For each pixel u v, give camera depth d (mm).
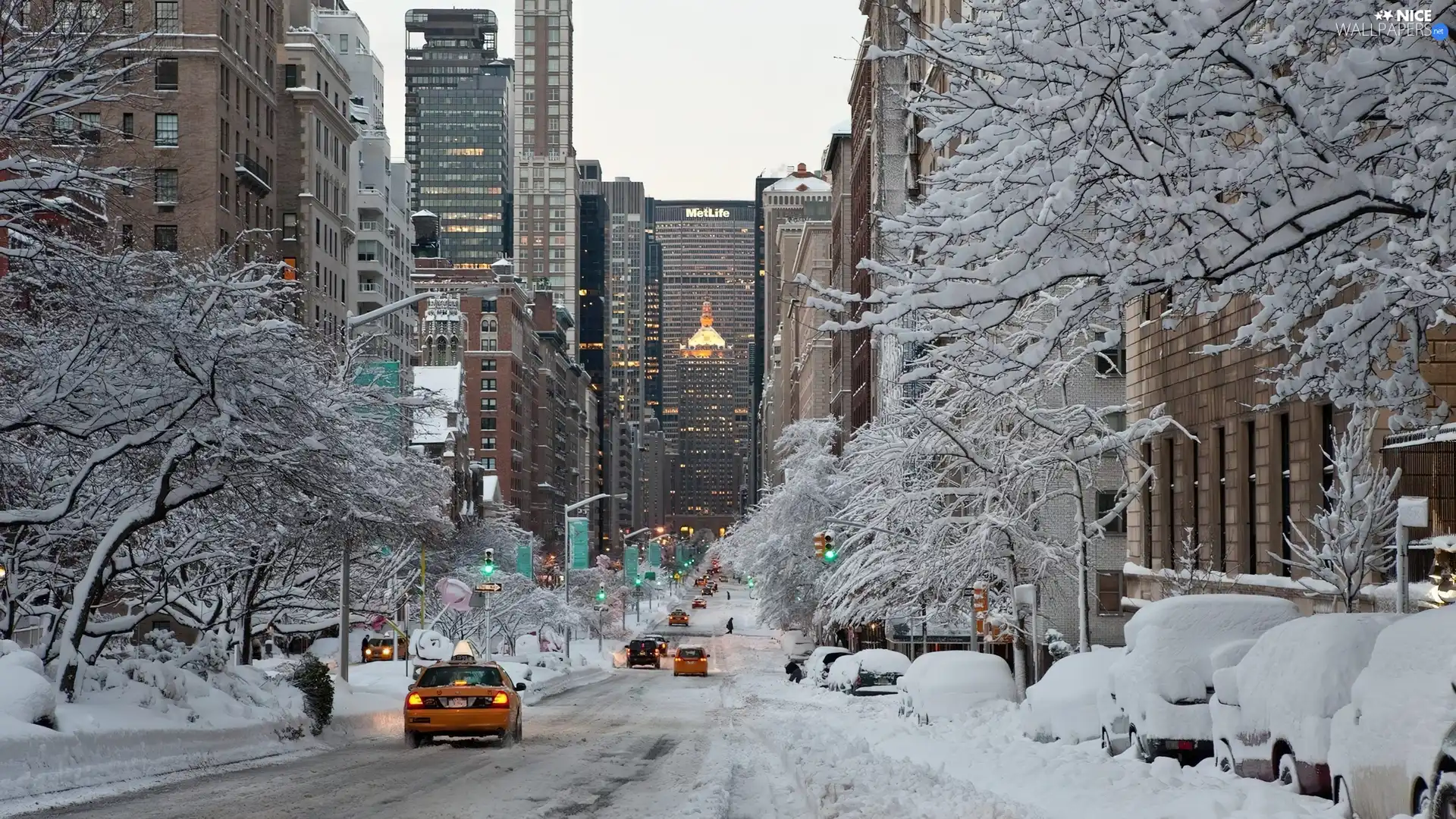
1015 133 12375
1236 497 35781
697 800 16062
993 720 26047
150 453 24672
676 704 47375
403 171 155250
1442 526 27750
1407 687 11164
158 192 74312
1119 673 18109
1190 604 18062
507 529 94938
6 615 27656
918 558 39375
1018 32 11945
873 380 97125
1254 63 11320
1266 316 12945
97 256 20375
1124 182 11969
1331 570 29500
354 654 81375
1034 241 11961
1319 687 13156
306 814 14742
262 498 25672
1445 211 11289
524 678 55688
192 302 22109
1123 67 11344
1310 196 11594
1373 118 12422
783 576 71750
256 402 22453
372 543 36938
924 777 16438
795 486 71312
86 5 23922
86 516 26406
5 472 25031
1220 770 15633
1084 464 38688
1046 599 50844
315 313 101812
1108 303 12281
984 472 37500
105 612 47250
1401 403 14617
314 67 102688
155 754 20734
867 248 106125
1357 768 11469
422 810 15164
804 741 24422
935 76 40312
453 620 77500
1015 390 16375
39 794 16562
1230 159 11734
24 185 19219
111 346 21984
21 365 22188
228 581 34750
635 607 182125
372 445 30078
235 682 26891
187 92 77875
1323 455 31109
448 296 175250
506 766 21406
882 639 70250
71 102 19344
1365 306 12375
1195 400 39031
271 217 91000
